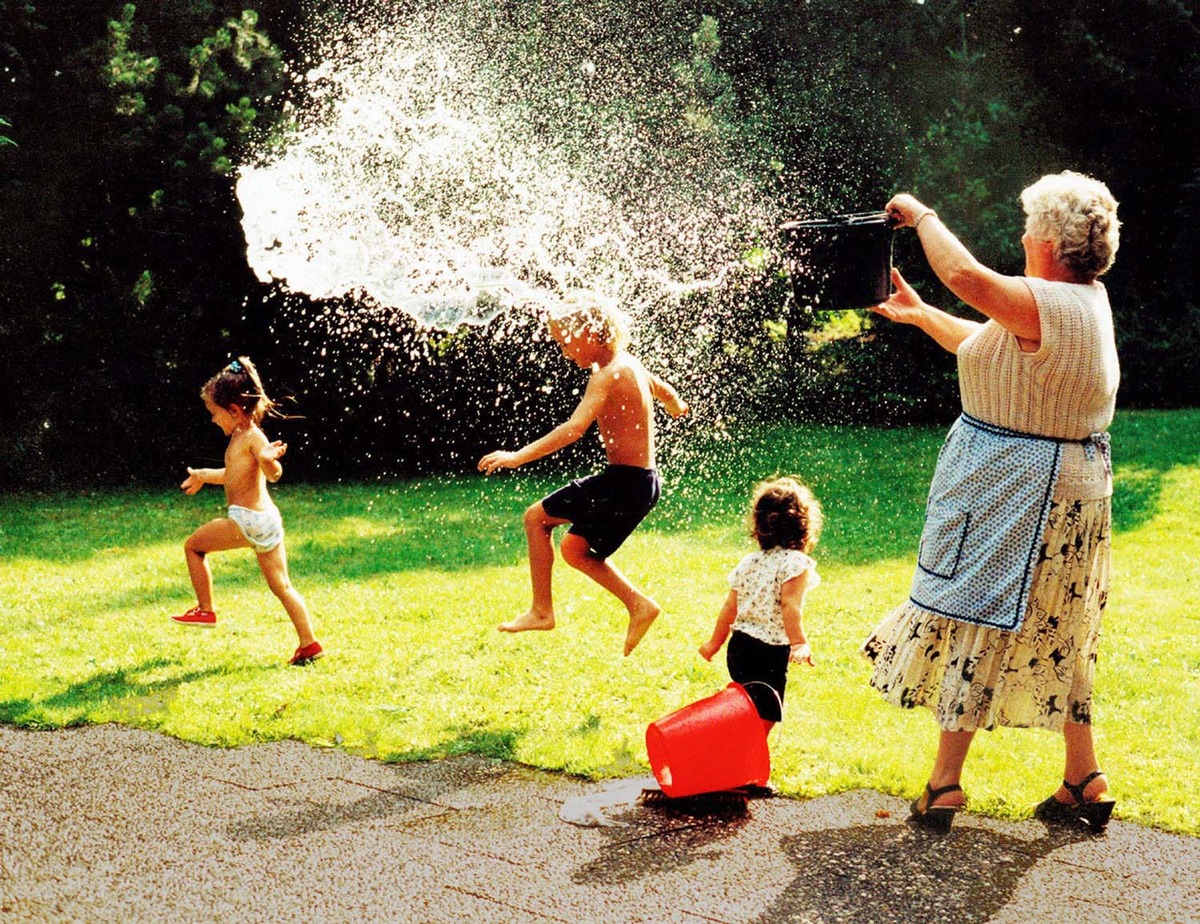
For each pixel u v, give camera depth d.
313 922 3.08
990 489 3.54
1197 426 11.65
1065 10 12.60
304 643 5.36
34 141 10.01
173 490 10.94
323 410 11.66
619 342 4.77
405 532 8.72
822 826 3.73
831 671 5.24
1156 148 13.45
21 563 7.75
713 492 9.88
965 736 3.66
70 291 10.80
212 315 11.22
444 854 3.50
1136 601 6.59
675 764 3.75
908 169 12.20
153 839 3.58
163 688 5.02
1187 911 3.21
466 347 11.16
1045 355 3.44
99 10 10.11
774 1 12.06
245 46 10.38
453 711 4.72
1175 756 4.29
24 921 3.06
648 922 3.12
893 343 12.67
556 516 4.73
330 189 6.76
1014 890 3.32
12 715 4.66
